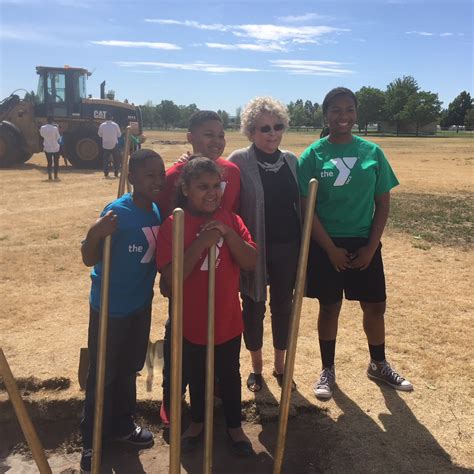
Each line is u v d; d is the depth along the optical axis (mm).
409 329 4922
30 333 4711
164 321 5035
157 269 3078
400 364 4273
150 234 2924
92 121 18688
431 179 16375
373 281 3652
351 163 3439
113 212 2631
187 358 3096
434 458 3205
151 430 3590
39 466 2365
